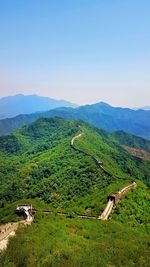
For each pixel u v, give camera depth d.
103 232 83.25
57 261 57.44
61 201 150.88
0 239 76.00
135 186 136.88
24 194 189.00
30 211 102.44
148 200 126.25
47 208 119.94
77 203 130.88
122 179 148.62
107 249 65.38
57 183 179.88
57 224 84.69
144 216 110.19
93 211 108.25
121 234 81.25
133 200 120.44
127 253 63.56
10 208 113.88
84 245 68.62
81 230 82.56
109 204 110.62
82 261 57.66
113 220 100.38
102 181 155.12
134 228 95.69
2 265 58.50
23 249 63.00
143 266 58.00
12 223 91.00
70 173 186.38
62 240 70.50
